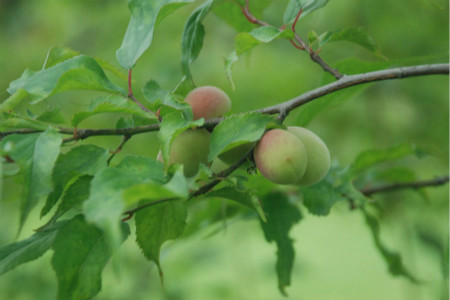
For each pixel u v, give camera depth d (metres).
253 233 1.28
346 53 1.43
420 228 1.06
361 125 1.48
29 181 0.69
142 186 0.65
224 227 0.86
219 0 0.81
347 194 0.84
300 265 1.35
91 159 0.73
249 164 0.75
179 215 0.73
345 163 1.46
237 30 0.86
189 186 0.68
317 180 0.76
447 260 0.83
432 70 0.76
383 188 0.91
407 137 1.41
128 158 0.70
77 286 0.71
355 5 1.34
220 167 0.78
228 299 1.34
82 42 1.58
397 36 1.41
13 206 1.13
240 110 1.45
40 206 1.74
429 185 0.91
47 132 0.70
